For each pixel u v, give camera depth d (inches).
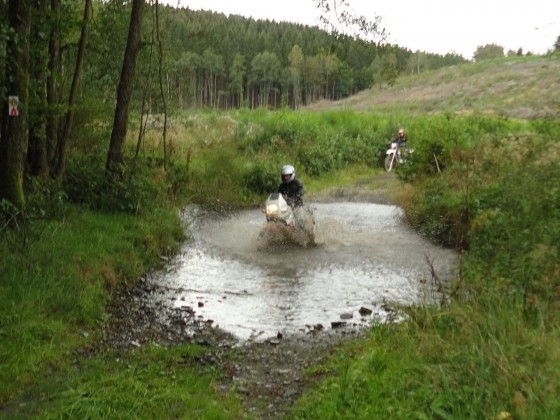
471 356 176.7
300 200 477.4
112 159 470.3
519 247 254.1
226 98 3139.8
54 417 174.1
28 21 332.8
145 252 387.5
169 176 594.2
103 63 579.2
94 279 307.9
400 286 343.6
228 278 361.4
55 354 222.7
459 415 154.6
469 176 502.0
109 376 205.6
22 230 319.0
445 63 4274.1
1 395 191.0
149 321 281.0
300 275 370.0
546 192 265.7
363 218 562.3
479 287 238.2
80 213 409.4
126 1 556.4
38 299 257.8
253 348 250.4
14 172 333.4
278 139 907.4
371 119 1264.8
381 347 221.1
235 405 192.5
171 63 630.5
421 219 533.3
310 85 3056.1
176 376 213.6
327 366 223.3
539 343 173.0
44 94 423.2
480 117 910.4
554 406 146.1
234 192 662.5
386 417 165.9
